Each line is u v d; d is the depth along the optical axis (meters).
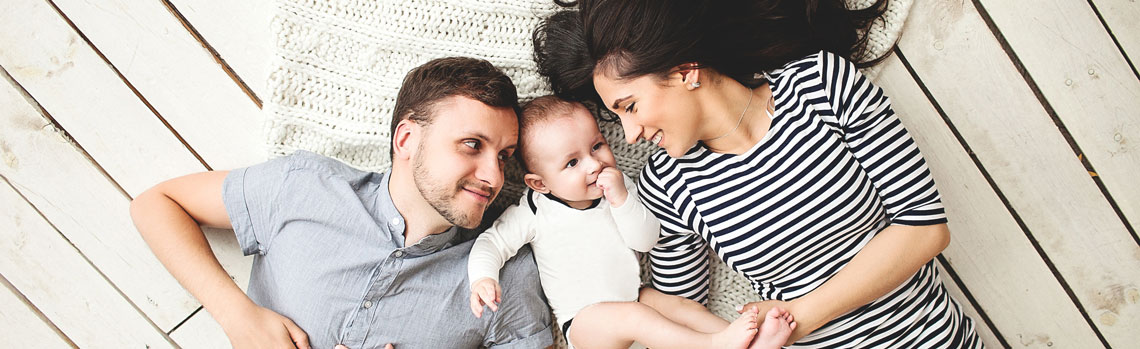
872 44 1.15
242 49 1.13
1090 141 1.24
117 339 1.23
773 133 0.96
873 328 1.04
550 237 1.09
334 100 1.13
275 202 1.07
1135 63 1.21
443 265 1.10
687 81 0.91
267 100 1.10
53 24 1.09
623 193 1.03
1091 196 1.27
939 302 1.09
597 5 0.90
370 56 1.12
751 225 0.99
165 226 1.06
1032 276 1.31
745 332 1.00
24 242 1.17
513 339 1.14
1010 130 1.23
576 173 1.02
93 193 1.17
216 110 1.15
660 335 1.05
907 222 0.96
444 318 1.09
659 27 0.87
